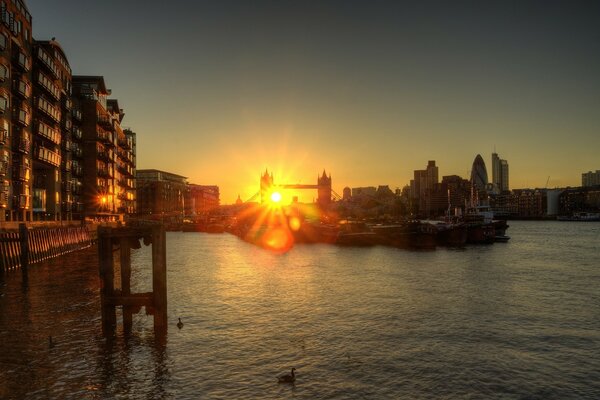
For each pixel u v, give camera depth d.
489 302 37.94
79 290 39.44
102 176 109.31
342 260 71.38
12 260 48.09
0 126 57.34
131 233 25.97
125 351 24.19
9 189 61.34
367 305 36.31
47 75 79.19
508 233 173.38
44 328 27.89
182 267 62.41
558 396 20.11
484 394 20.16
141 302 26.17
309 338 27.31
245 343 26.09
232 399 19.11
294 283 47.41
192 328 28.78
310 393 19.80
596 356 24.94
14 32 61.25
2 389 19.61
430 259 72.06
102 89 111.31
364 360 23.73
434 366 23.11
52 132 77.56
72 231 71.62
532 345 26.67
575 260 71.81
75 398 18.89
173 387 20.08
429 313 33.78
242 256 79.31
